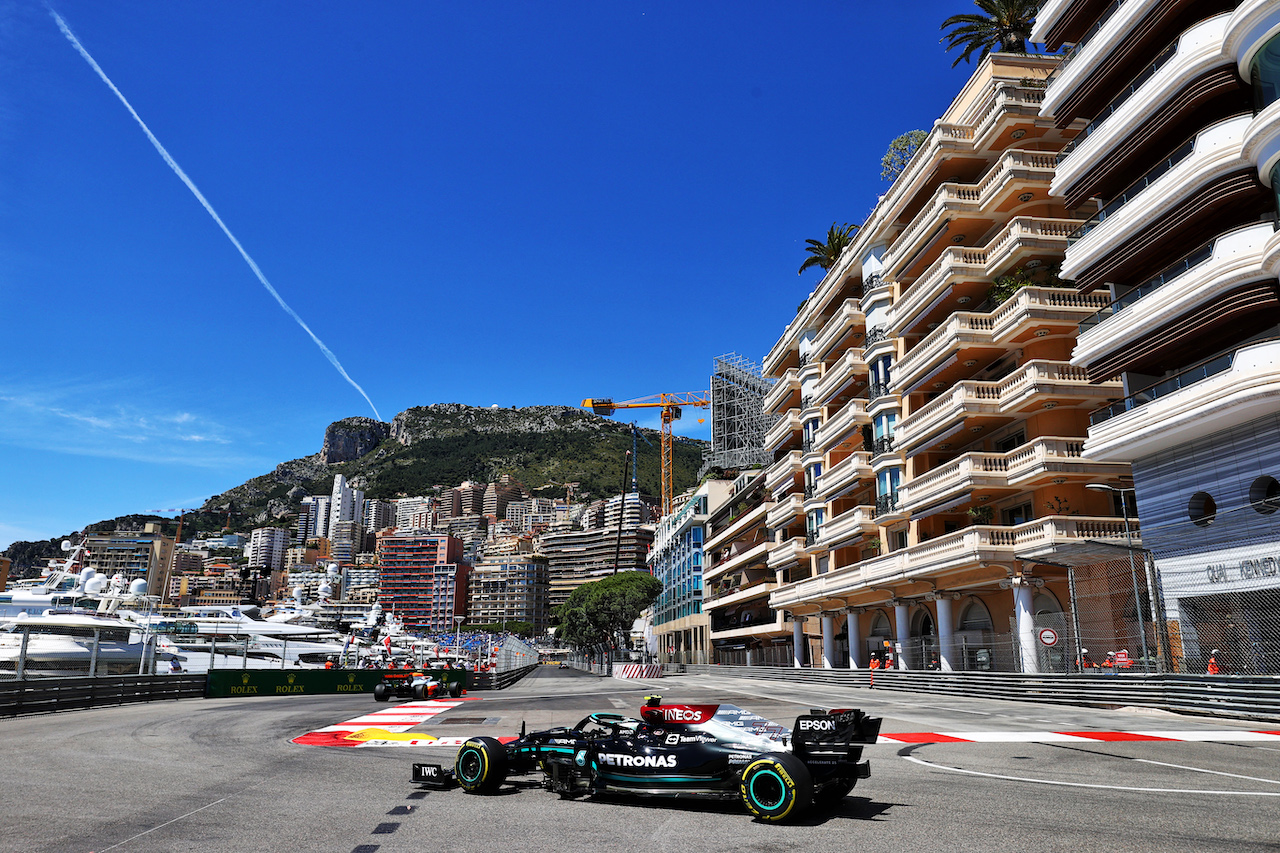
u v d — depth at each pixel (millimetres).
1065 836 7207
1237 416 20766
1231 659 21250
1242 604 21000
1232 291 20766
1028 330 31250
